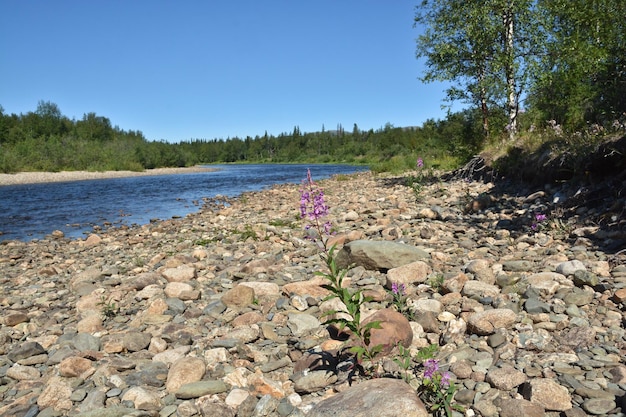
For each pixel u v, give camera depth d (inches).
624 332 165.0
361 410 124.0
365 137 5132.9
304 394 154.5
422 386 142.9
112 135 5374.0
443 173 872.9
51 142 3304.6
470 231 362.9
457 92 821.2
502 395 137.3
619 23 530.9
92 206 1009.5
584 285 208.8
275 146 6013.8
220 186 1518.2
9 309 285.7
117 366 179.9
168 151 4052.7
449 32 768.9
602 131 413.1
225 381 163.2
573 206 355.6
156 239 542.6
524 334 170.4
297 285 254.5
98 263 431.5
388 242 289.9
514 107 749.9
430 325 187.6
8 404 163.9
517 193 488.4
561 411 127.2
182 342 202.1
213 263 362.9
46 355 203.6
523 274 236.8
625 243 256.1
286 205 734.5
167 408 149.6
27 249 546.9
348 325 158.9
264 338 200.5
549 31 704.4
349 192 808.3
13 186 1787.6
